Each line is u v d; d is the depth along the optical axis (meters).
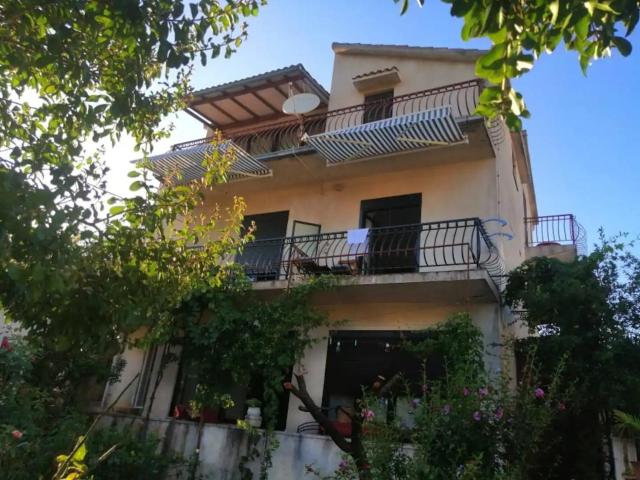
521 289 8.72
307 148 10.42
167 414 10.73
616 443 8.84
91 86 5.02
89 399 11.19
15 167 3.77
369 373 9.13
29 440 6.62
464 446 5.00
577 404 7.31
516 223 12.81
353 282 8.77
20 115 4.88
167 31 4.44
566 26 2.66
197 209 13.16
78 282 4.09
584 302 7.89
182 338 9.87
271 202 12.27
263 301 10.19
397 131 9.09
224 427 8.97
